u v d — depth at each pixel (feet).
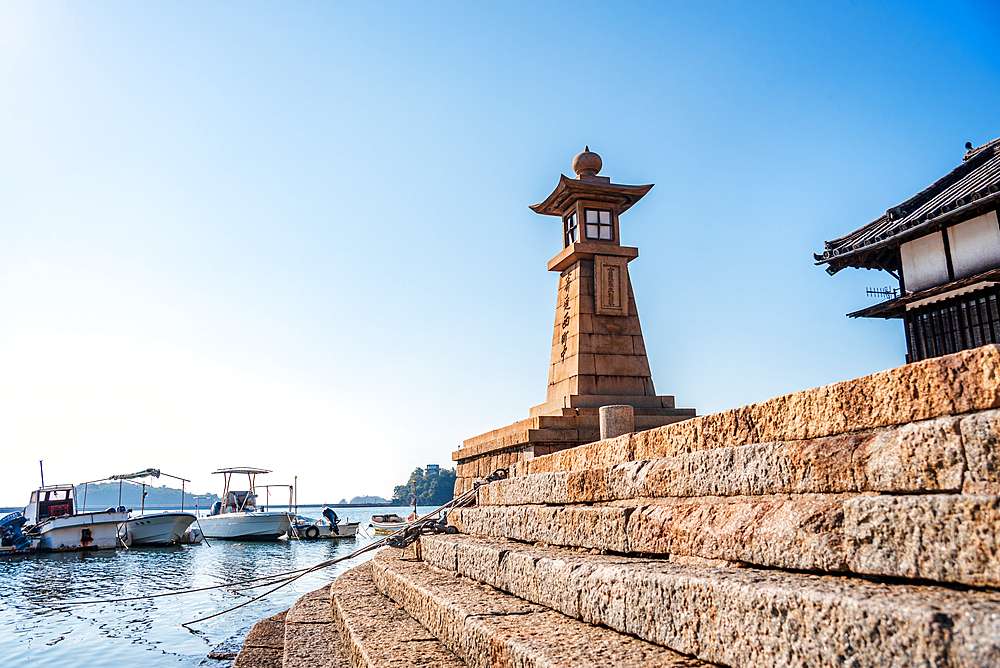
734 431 14.43
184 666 37.06
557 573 15.05
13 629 48.88
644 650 11.43
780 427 13.14
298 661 19.84
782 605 9.23
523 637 12.69
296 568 93.71
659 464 16.39
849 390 11.62
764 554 11.82
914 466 9.96
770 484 12.78
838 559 10.37
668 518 14.71
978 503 8.58
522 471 27.48
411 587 20.43
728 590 10.16
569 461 22.50
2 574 85.76
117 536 121.60
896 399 10.73
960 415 9.64
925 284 53.21
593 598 13.57
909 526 9.43
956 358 9.79
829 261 60.44
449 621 16.07
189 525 134.41
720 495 14.11
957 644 7.11
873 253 57.98
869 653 8.00
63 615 54.70
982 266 48.80
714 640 10.37
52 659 39.52
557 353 47.32
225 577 82.74
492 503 27.32
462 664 14.80
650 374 44.42
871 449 10.82
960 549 8.71
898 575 9.49
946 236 51.80
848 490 11.16
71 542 117.80
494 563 18.66
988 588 8.35
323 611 28.09
